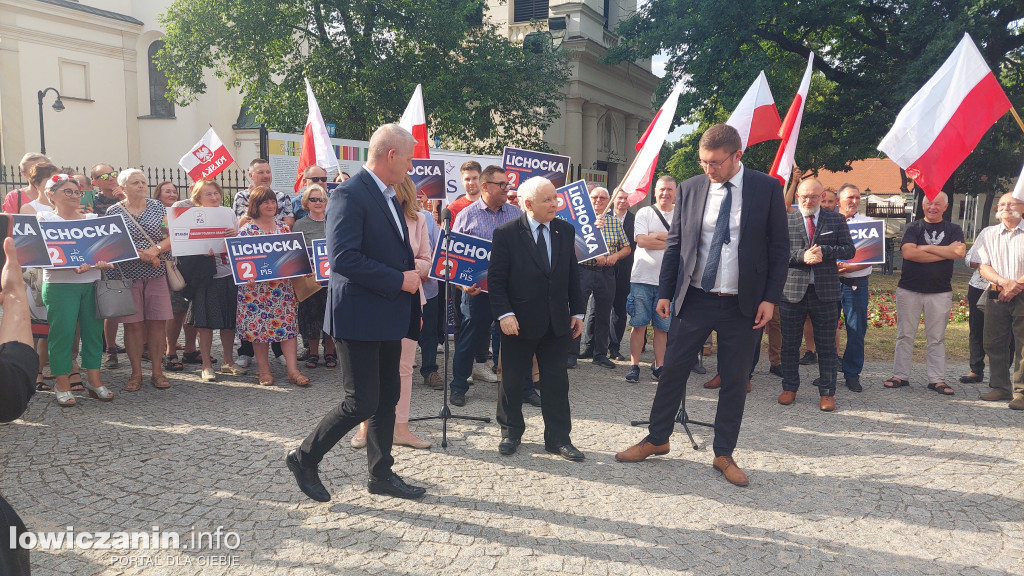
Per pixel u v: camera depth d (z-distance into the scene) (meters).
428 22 17.59
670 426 4.34
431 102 17.73
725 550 3.21
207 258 6.22
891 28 17.20
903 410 5.67
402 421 4.59
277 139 9.20
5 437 4.60
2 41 21.97
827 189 7.25
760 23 17.44
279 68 18.75
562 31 21.72
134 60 25.50
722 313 4.07
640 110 26.75
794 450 4.65
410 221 4.30
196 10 17.44
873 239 6.24
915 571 3.06
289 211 7.52
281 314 6.07
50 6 22.80
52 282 5.22
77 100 23.97
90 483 3.87
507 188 5.86
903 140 5.94
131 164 25.69
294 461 3.63
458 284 5.46
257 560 3.05
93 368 5.52
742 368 4.07
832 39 20.27
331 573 2.94
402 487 3.74
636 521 3.50
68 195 5.51
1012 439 4.91
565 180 7.15
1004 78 17.78
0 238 1.61
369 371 3.43
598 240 5.98
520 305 4.30
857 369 6.31
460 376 5.65
